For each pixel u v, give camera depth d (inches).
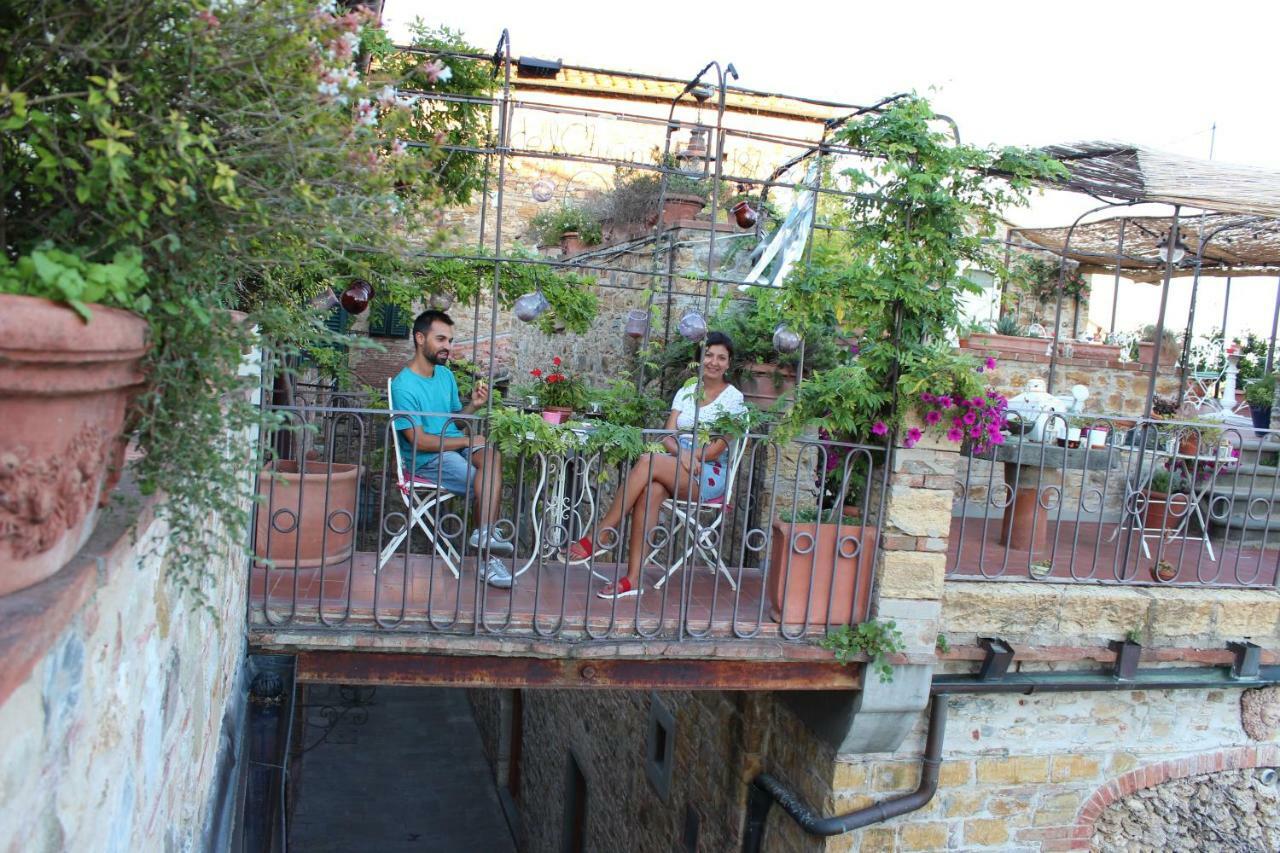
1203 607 207.9
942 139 168.4
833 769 196.5
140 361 66.2
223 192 70.4
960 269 183.9
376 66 181.2
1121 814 220.5
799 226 213.0
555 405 240.7
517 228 469.1
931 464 178.9
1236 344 354.6
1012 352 339.0
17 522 48.0
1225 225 328.8
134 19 63.9
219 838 116.5
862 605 181.5
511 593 164.2
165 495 76.8
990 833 208.4
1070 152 213.3
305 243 86.4
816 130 480.7
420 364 189.2
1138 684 205.8
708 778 256.8
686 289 303.9
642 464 182.1
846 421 175.5
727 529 262.5
